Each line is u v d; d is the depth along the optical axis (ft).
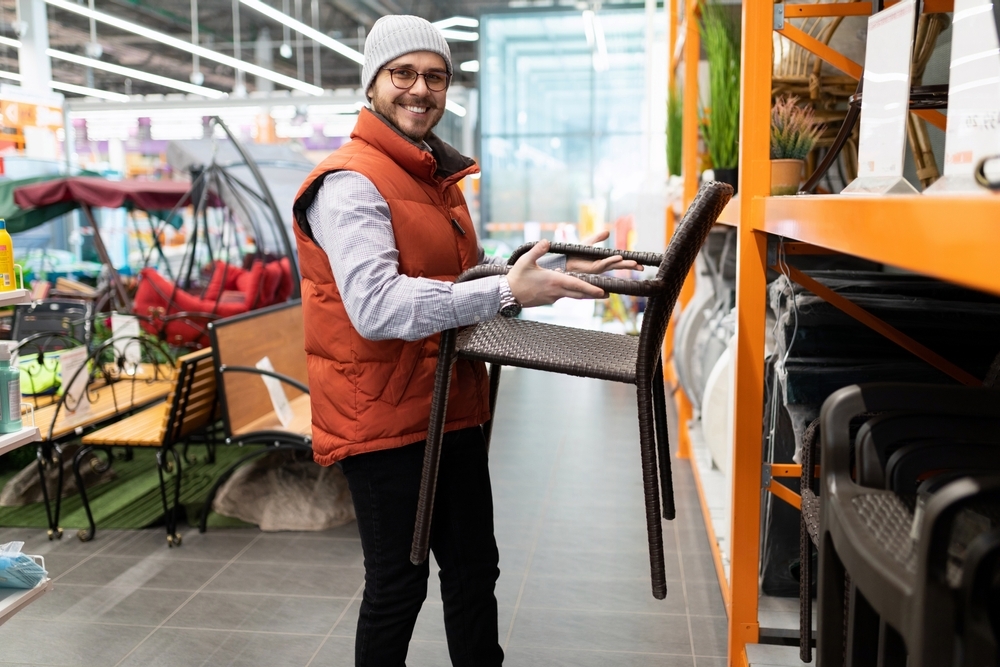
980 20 3.72
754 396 7.23
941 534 2.79
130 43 45.06
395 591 5.98
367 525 5.97
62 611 9.34
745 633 7.54
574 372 5.03
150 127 39.42
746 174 6.95
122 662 8.23
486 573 6.33
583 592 9.70
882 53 4.91
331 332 5.71
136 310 19.35
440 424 5.32
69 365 12.57
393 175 5.64
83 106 39.22
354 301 5.22
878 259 3.38
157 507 12.78
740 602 7.50
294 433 11.31
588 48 36.65
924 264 2.87
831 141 9.32
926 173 6.75
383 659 6.05
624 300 30.22
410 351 5.67
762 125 6.89
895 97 4.66
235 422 11.71
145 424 12.14
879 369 7.50
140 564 10.66
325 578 10.18
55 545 11.34
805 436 5.80
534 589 9.80
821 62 8.60
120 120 39.42
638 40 36.42
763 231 6.75
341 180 5.46
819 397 7.57
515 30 36.91
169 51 46.55
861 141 5.23
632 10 36.14
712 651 8.32
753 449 7.30
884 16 4.90
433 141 6.14
